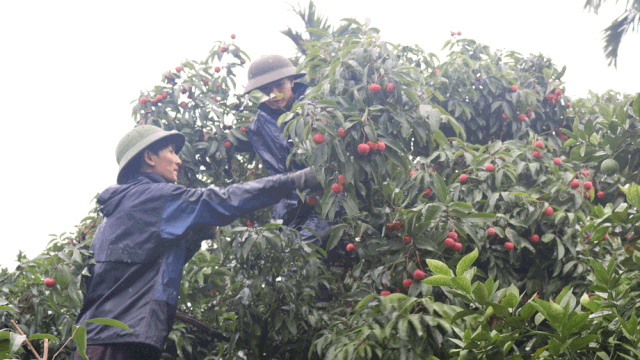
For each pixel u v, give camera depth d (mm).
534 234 3664
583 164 4168
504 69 4996
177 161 3988
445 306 2783
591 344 2471
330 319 3654
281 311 3775
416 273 3160
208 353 5004
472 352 2367
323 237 4105
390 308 2832
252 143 4535
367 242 3625
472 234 3299
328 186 3451
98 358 3191
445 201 3457
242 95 5086
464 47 5352
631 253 3188
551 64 5359
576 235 3549
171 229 3391
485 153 4402
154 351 3260
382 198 3793
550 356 2309
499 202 3791
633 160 3705
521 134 4863
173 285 3426
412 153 4559
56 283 3664
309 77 4117
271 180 3473
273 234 3568
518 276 3717
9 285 4020
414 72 4254
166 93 4949
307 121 3426
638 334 2322
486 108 4988
